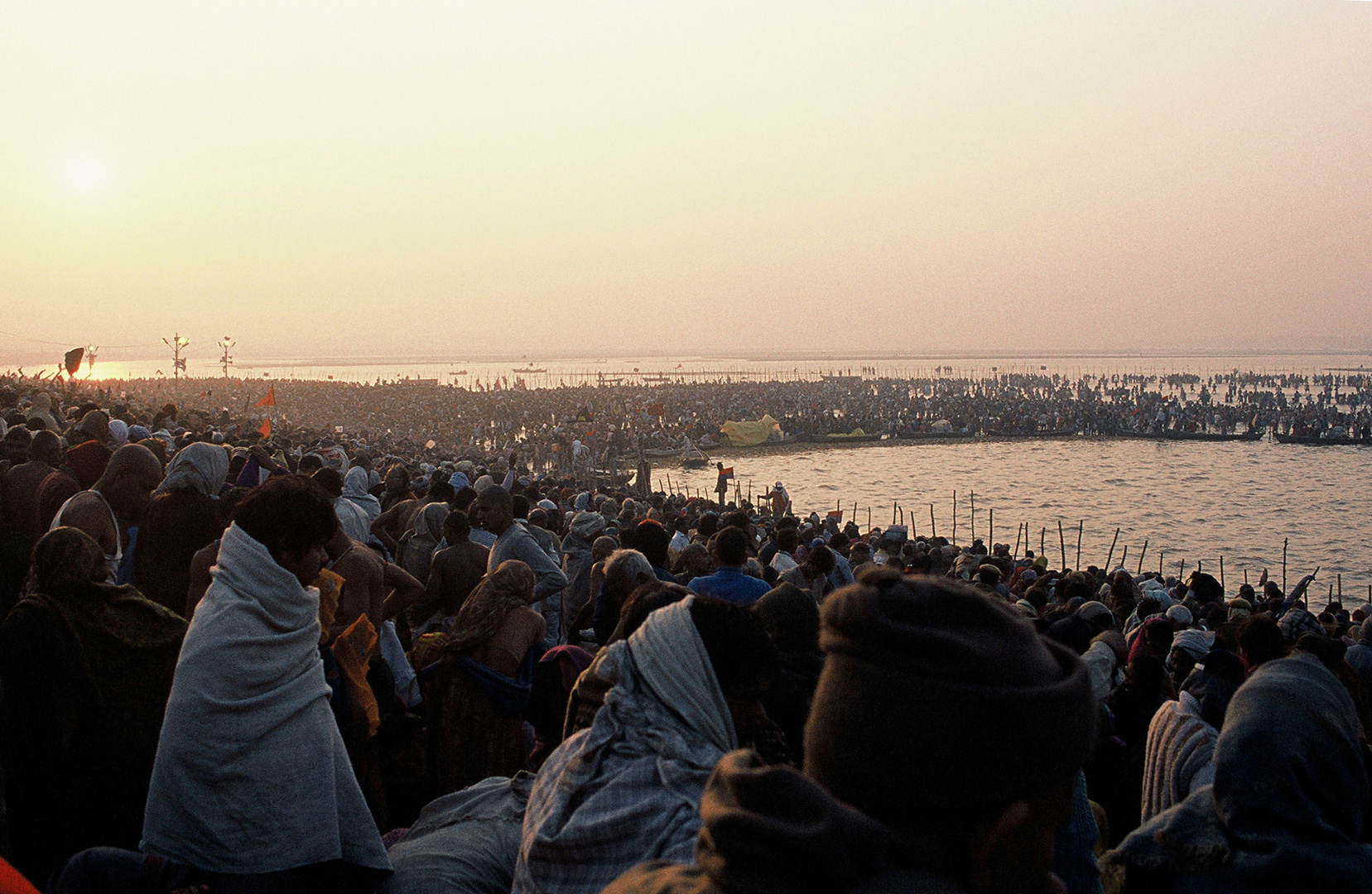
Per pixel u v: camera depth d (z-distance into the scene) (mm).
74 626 4859
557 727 4922
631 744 3012
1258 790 2957
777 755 3273
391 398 113438
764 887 1331
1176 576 40406
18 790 4781
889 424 98438
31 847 4805
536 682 4965
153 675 5059
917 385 176875
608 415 96562
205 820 3611
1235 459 78375
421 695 6723
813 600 4762
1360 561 42906
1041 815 1506
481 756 5609
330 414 100125
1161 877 3084
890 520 51062
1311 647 5164
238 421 41094
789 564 13156
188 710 3615
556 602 9805
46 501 7855
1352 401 142250
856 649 1480
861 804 1481
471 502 10250
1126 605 14344
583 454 65875
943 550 23641
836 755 1484
